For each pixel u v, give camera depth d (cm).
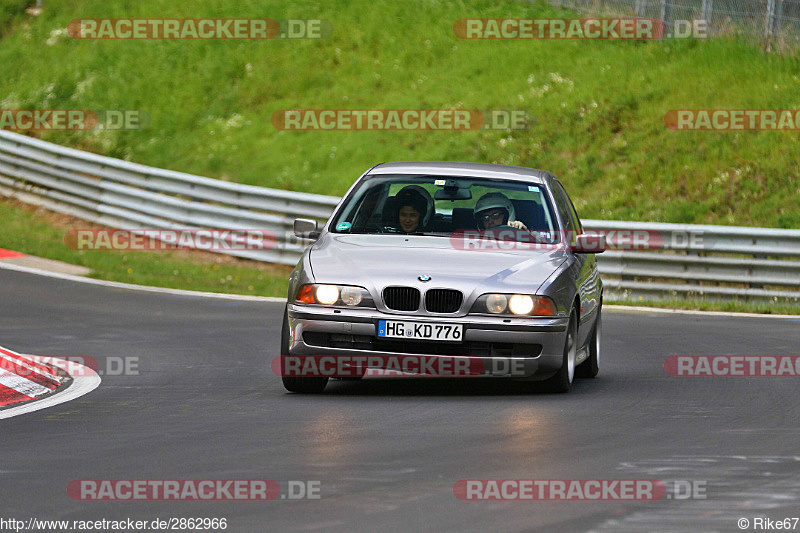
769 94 7569
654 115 7531
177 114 8488
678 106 7575
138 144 8175
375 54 8900
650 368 3388
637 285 5622
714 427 2344
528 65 8394
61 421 2433
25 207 7306
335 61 8869
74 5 10044
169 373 3228
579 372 3206
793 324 4681
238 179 7656
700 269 5581
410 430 2289
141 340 3953
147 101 8656
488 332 2681
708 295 5500
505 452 2062
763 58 8006
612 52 8388
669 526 1562
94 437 2234
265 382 3053
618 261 5716
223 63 8975
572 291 2834
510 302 2697
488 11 9262
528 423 2377
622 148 7300
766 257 5809
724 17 8425
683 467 1939
